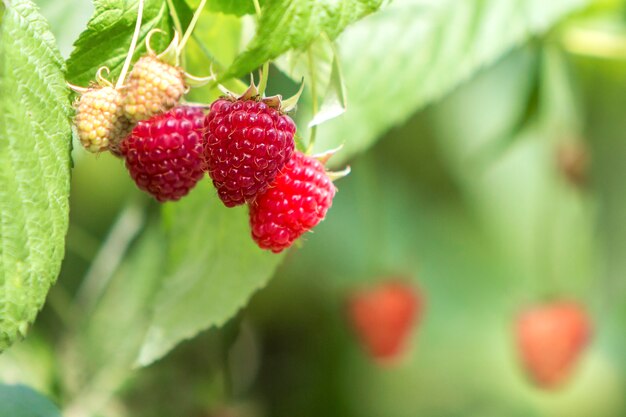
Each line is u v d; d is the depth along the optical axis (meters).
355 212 0.61
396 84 0.47
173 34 0.38
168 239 0.43
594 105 0.60
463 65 0.48
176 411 0.52
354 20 0.37
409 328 0.60
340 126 0.46
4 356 0.49
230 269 0.43
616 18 0.53
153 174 0.38
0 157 0.35
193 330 0.43
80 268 0.54
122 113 0.37
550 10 0.48
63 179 0.36
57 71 0.36
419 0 0.48
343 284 0.61
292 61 0.39
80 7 0.42
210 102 0.40
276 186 0.38
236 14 0.39
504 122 0.60
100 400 0.50
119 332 0.50
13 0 0.36
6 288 0.36
